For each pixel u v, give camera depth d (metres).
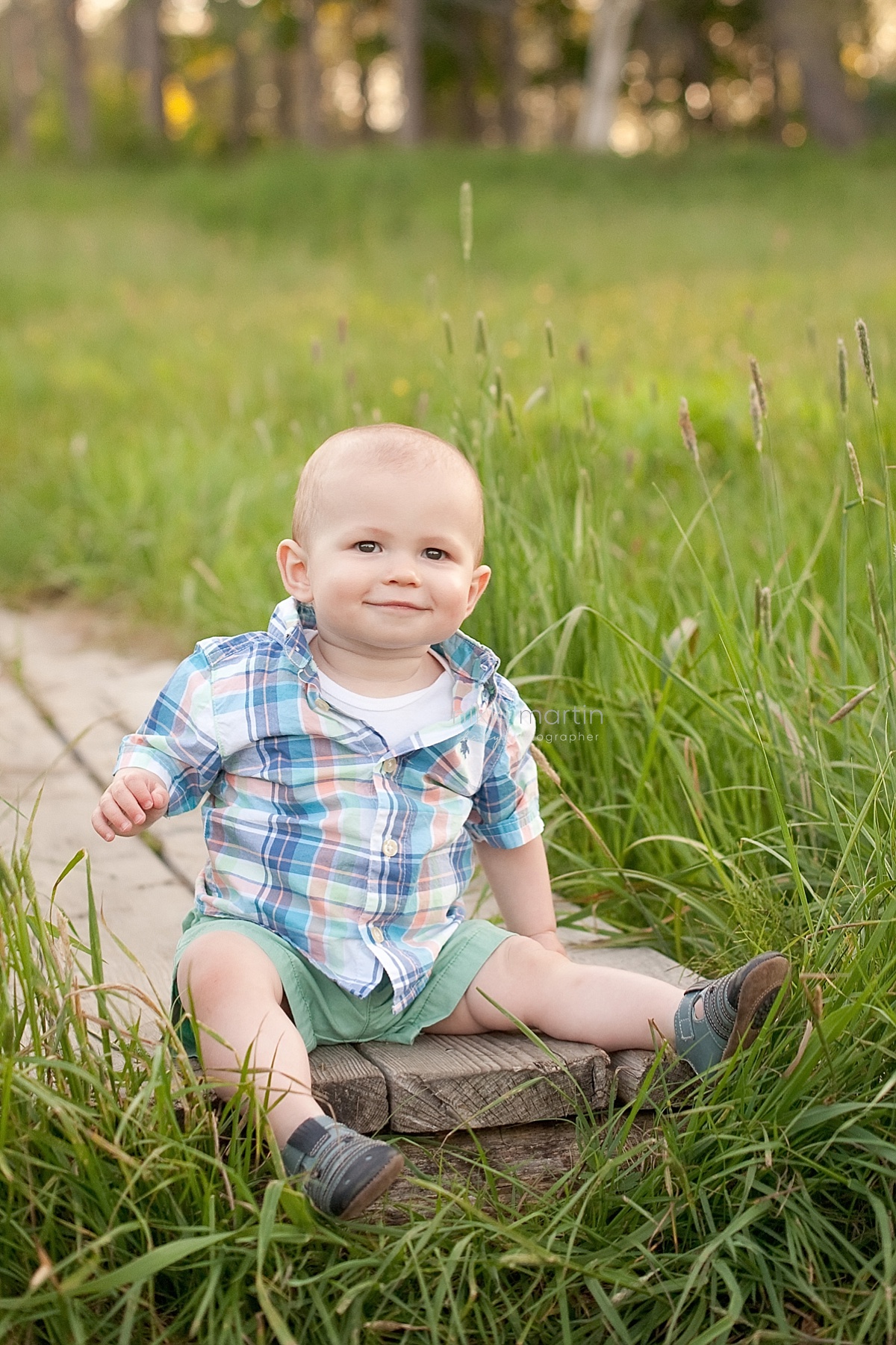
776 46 37.62
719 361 6.89
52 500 6.27
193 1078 1.79
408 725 2.07
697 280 12.64
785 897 2.55
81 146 36.38
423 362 6.73
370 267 15.42
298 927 2.01
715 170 23.64
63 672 4.59
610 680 3.06
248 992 1.89
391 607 1.97
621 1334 1.73
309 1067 1.90
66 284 13.57
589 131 28.47
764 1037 1.99
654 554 4.01
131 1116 1.76
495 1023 2.10
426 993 2.09
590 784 2.95
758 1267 1.85
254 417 7.15
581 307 10.75
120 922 2.65
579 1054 2.04
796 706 2.78
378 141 45.81
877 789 2.30
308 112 35.72
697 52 42.44
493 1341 1.78
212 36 42.25
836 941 2.15
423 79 40.88
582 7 41.34
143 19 40.75
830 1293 1.83
